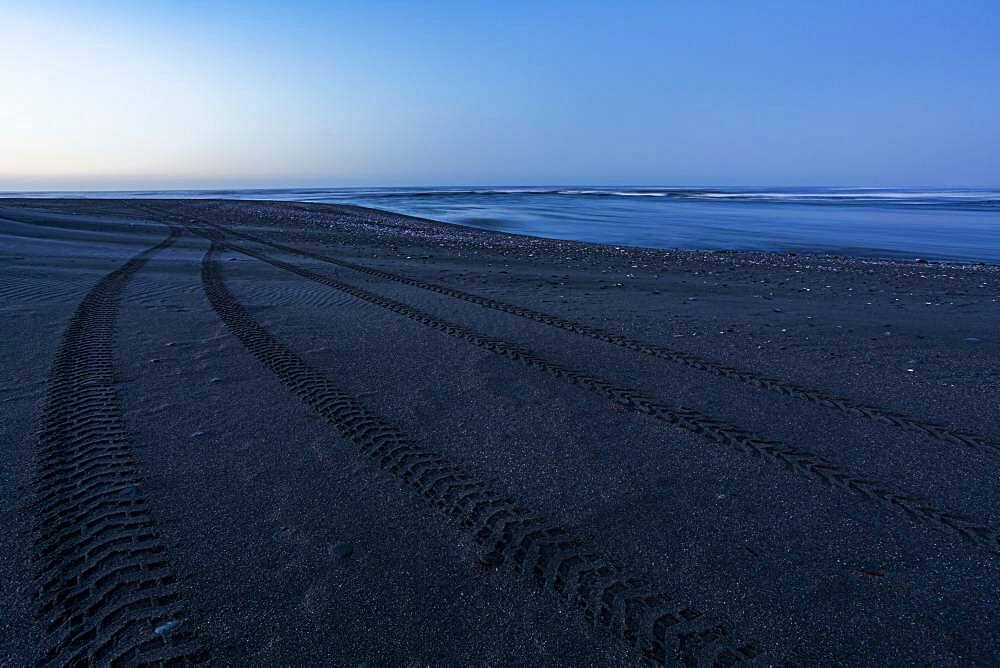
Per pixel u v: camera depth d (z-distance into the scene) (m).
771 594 2.38
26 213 20.75
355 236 19.25
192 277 9.80
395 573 2.46
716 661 2.04
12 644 2.04
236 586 2.36
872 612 2.29
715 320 7.50
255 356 5.43
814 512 3.00
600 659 2.04
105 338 5.86
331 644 2.08
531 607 2.28
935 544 2.74
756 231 26.47
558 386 4.83
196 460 3.40
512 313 7.68
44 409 4.05
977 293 10.15
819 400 4.59
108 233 16.61
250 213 29.27
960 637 2.16
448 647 2.08
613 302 8.71
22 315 6.64
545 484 3.23
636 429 4.00
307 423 3.96
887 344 6.35
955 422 4.17
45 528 2.70
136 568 2.45
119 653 2.02
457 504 3.00
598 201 60.44
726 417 4.23
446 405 4.36
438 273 11.28
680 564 2.57
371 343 6.01
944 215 39.38
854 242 21.95
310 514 2.88
